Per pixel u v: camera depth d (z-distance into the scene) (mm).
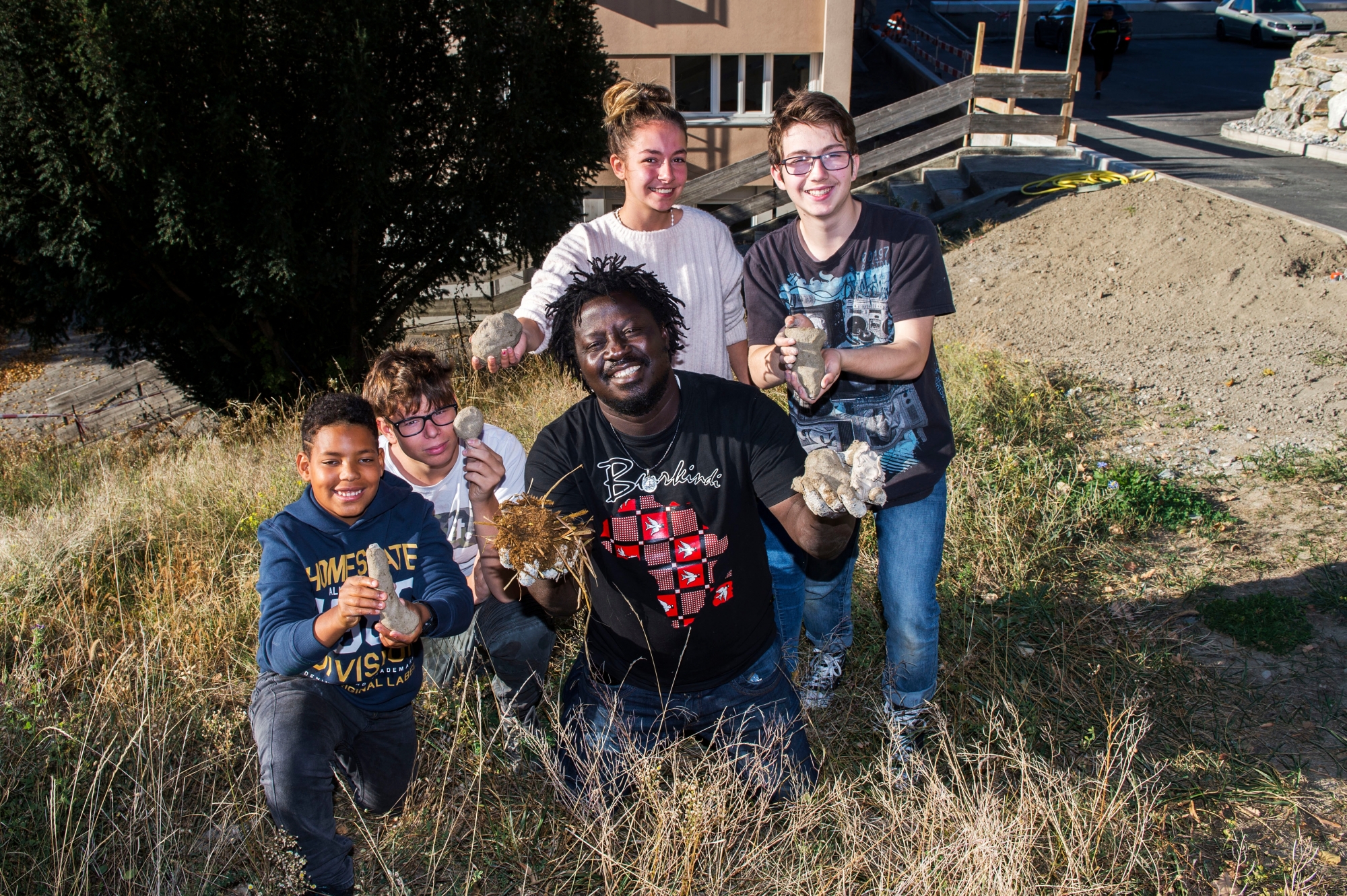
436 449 3266
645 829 2973
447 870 2947
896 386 3078
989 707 3455
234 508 5387
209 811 3064
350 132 7988
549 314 2803
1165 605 4090
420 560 2906
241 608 4172
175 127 7660
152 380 13484
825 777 3250
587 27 9555
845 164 2904
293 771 2582
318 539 2820
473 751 3336
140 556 4957
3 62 7184
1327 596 3951
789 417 3289
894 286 2975
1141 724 3322
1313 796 3057
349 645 2768
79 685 3752
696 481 2721
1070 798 2908
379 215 8906
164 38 7375
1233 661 3707
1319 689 3510
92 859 2744
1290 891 2654
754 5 15117
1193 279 7906
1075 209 10320
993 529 4586
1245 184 11250
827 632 3643
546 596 2725
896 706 3279
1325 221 8812
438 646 3523
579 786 3049
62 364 15039
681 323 2734
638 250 3430
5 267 8859
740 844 2875
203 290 8969
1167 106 19359
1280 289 7340
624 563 2781
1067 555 4516
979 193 12445
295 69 8039
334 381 9133
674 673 2924
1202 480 5047
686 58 15844
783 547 3412
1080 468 5121
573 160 9750
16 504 6609
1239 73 24234
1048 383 6398
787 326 2738
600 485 2754
